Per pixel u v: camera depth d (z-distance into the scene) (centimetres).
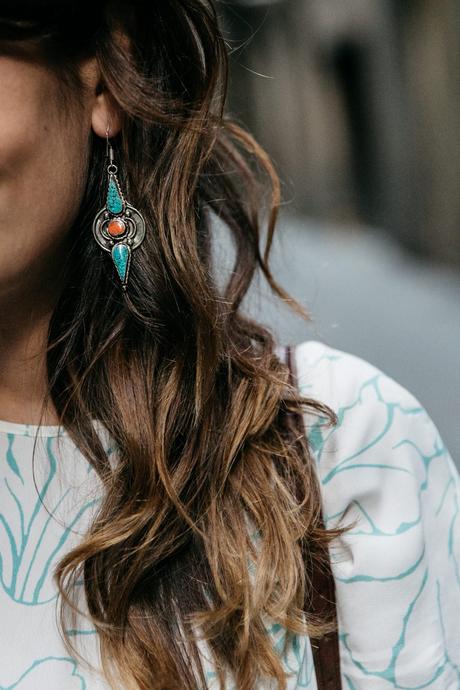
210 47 143
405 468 153
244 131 170
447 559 157
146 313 145
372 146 1703
